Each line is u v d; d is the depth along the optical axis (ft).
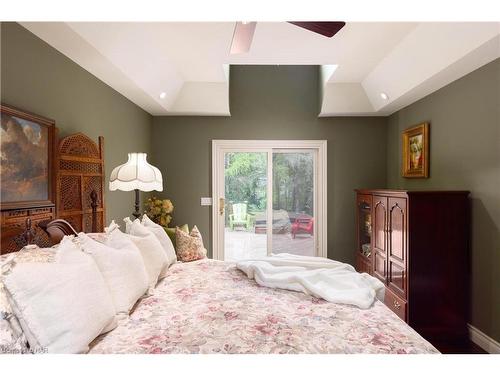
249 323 4.90
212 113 14.46
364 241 13.01
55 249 5.07
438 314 8.91
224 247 15.42
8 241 5.45
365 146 15.06
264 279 6.81
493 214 8.12
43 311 3.78
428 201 8.92
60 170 6.91
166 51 9.95
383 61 10.66
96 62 8.13
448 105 9.98
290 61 10.80
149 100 11.97
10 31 5.83
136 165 8.64
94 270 4.68
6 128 5.50
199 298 6.04
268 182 15.34
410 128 12.40
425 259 8.91
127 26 7.63
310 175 15.49
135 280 5.61
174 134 14.93
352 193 15.11
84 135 7.86
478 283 8.59
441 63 8.60
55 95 7.23
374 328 4.78
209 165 15.03
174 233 11.57
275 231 15.51
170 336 4.48
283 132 15.10
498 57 7.89
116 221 10.69
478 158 8.65
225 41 9.27
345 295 5.96
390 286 10.16
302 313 5.32
